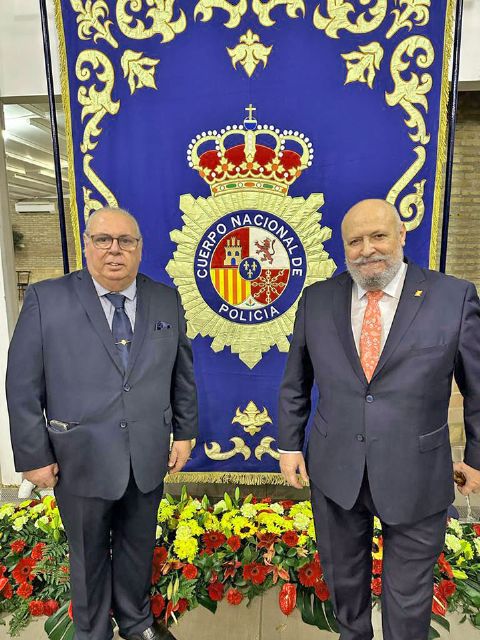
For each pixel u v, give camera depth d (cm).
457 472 153
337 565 157
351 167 229
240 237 239
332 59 220
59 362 148
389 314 142
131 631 178
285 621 194
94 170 235
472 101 362
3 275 274
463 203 377
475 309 137
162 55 224
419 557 144
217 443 257
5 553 223
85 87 229
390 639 150
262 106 226
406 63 218
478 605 195
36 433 148
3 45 245
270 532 223
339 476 145
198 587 206
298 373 162
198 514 235
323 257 238
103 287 153
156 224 239
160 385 158
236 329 246
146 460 154
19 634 189
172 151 232
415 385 135
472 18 229
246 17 219
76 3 223
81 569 160
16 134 574
